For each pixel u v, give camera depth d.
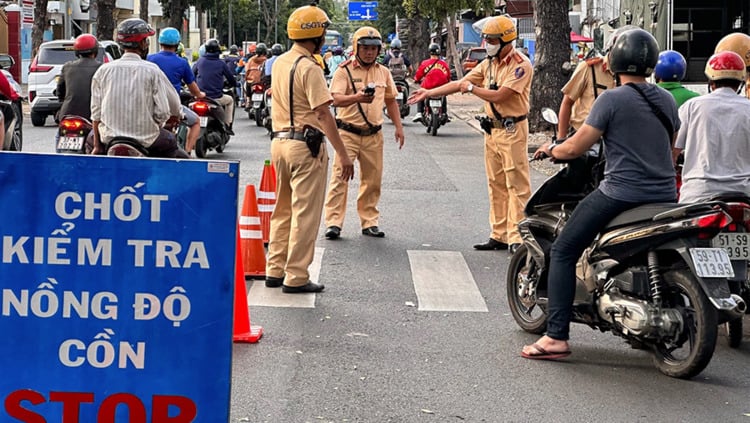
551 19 20.95
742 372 6.35
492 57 9.71
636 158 6.05
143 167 3.81
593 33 39.19
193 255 3.83
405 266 9.25
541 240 6.88
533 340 6.96
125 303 3.85
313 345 6.71
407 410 5.52
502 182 9.99
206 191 3.81
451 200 13.15
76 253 3.84
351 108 10.34
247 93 26.09
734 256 5.99
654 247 5.97
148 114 8.44
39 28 33.22
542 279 6.88
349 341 6.83
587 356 6.62
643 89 6.13
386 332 7.08
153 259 3.83
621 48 6.14
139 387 3.88
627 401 5.74
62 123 11.23
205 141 16.48
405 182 14.67
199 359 3.86
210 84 17.11
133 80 8.37
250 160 16.55
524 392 5.87
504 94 9.53
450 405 5.62
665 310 5.98
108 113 8.38
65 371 3.88
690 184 6.69
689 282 5.89
